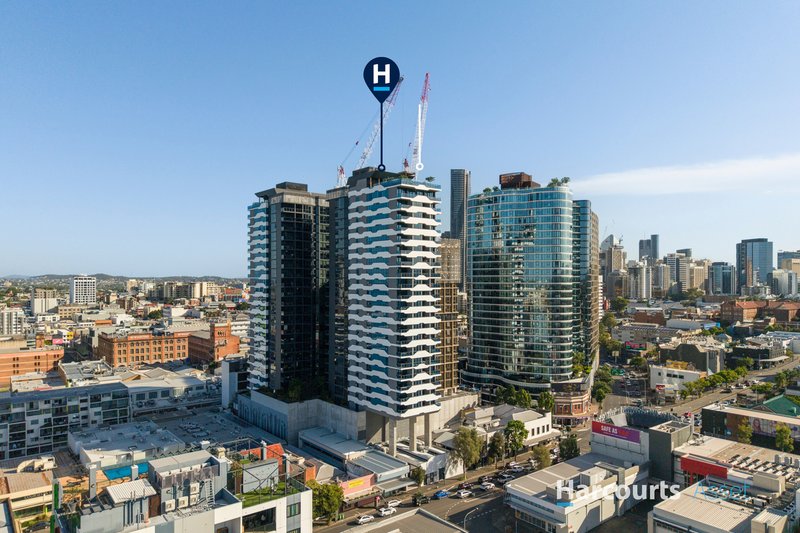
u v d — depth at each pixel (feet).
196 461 345.92
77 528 284.61
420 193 633.20
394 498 527.81
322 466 538.88
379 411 611.88
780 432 639.35
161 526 295.89
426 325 620.08
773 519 360.89
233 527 323.98
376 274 630.74
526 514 461.37
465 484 561.02
